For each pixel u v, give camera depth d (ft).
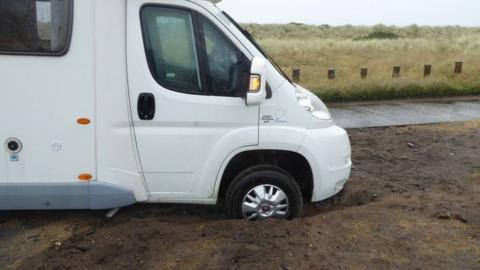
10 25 13.08
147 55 13.55
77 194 13.98
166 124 13.89
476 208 16.62
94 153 13.84
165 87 13.71
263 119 14.12
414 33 148.05
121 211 16.26
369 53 75.77
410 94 45.80
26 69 13.26
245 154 14.62
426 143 27.78
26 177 13.84
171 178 14.29
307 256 12.62
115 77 13.44
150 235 13.88
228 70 13.89
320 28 155.53
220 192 15.84
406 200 17.65
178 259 12.45
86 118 13.60
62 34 13.17
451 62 58.70
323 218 15.37
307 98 15.57
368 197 18.54
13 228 14.89
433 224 15.11
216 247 13.00
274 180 14.62
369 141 28.30
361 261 12.54
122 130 13.79
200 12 13.70
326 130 14.96
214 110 13.89
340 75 51.44
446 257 12.92
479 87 47.78
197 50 13.74
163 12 13.55
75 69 13.34
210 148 14.10
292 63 64.08
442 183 20.24
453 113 37.65
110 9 13.21
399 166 23.04
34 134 13.61
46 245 13.76
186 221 15.80
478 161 23.73
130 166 14.06
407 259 12.75
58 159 13.80
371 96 44.55
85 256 12.67
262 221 14.44
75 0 13.08
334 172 15.06
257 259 12.35
